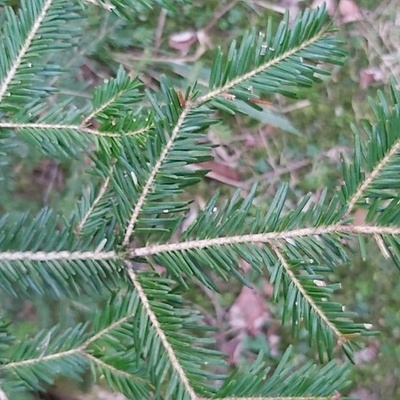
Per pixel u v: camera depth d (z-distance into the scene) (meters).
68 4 0.51
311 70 0.46
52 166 1.01
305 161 1.27
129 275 0.47
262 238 0.46
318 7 0.46
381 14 1.36
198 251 0.46
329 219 0.46
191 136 0.46
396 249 0.45
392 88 0.46
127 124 0.53
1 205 0.94
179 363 0.45
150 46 1.19
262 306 1.17
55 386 0.91
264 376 0.44
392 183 0.45
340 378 0.44
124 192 0.46
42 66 0.51
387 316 1.24
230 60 0.46
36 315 0.87
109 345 0.48
